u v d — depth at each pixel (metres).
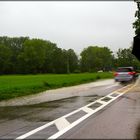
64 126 9.98
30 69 143.38
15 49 160.12
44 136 8.66
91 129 9.48
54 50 152.00
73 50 157.62
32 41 144.12
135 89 25.39
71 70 153.25
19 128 9.80
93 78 47.06
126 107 14.31
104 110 13.42
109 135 8.66
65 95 21.08
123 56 99.06
